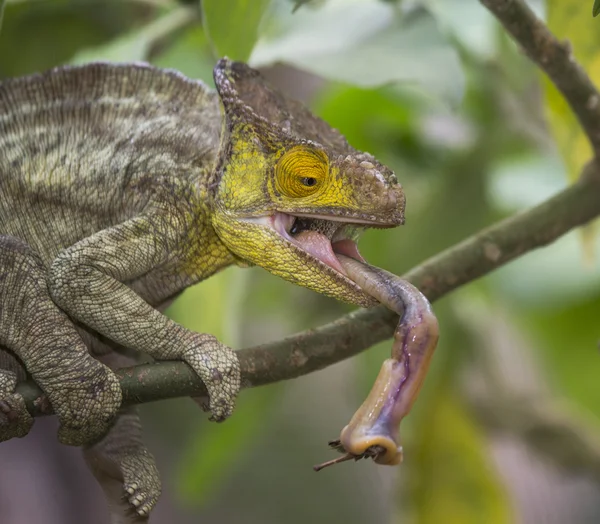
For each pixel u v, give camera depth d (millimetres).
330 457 2861
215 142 2020
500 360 2381
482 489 2301
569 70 2059
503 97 2260
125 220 2012
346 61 2084
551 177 2283
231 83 2010
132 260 2000
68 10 2211
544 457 2336
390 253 2229
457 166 2252
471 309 2328
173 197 2010
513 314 2334
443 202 2244
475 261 2059
